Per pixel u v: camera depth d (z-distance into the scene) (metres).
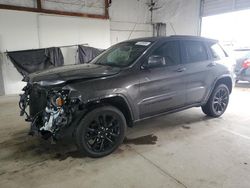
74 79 2.55
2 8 6.56
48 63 7.27
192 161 2.68
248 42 9.01
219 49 4.27
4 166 2.62
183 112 4.64
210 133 3.53
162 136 3.43
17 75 7.09
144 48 3.17
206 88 3.88
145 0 10.16
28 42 7.17
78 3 8.12
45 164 2.65
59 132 2.51
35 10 7.15
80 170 2.52
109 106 2.76
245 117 4.32
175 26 10.21
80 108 2.53
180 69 3.41
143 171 2.48
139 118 3.09
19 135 3.50
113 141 2.88
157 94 3.17
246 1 8.02
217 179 2.32
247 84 7.84
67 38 7.98
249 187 2.19
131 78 2.88
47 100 2.59
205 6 9.34
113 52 3.58
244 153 2.87
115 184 2.26
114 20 9.38
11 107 5.23
